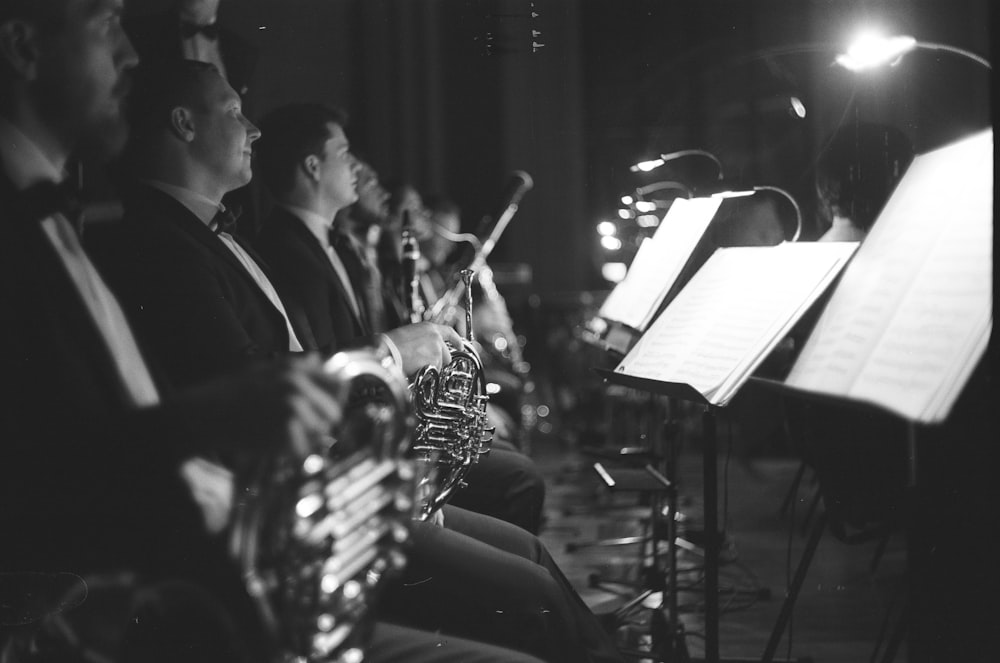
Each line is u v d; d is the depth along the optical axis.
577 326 7.07
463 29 3.36
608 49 4.06
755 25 4.18
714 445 2.08
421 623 1.76
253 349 1.73
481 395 1.99
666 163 3.66
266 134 2.60
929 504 1.67
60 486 1.22
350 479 0.95
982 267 1.43
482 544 1.86
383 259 4.00
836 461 2.48
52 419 1.22
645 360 2.12
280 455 0.95
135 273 1.71
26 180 1.29
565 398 7.00
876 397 1.47
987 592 1.64
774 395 3.78
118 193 1.82
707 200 2.73
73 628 1.29
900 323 1.54
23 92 1.33
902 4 3.69
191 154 1.88
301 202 2.62
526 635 1.76
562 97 4.20
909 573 1.69
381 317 3.13
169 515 1.26
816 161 3.19
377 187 4.03
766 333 1.84
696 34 4.29
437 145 7.81
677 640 2.45
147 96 1.84
